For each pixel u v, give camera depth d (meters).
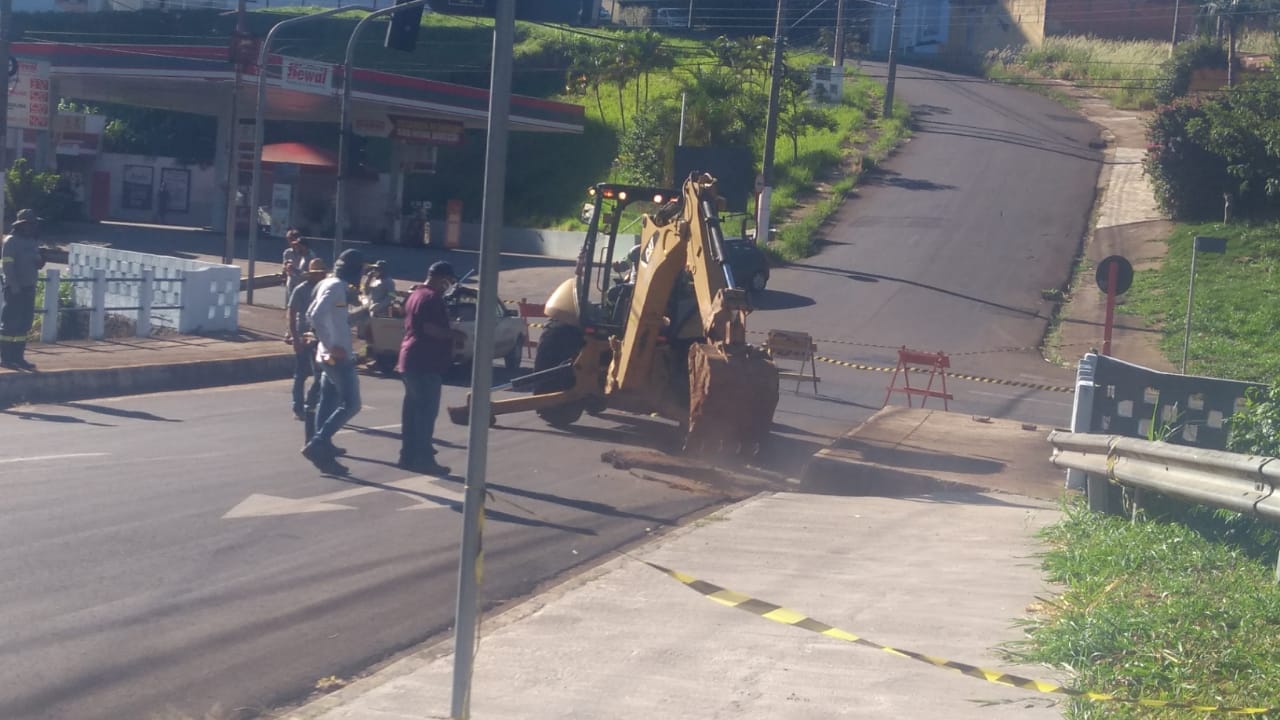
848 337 31.02
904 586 7.80
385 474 11.54
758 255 35.31
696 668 6.15
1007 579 7.95
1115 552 7.98
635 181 48.81
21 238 16.11
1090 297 35.94
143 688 5.85
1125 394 12.03
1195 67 57.91
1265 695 5.18
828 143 53.56
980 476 12.16
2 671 5.95
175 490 10.36
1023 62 72.25
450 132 45.00
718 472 12.91
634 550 9.08
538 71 62.16
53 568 7.81
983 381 25.97
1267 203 42.12
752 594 7.60
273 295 31.73
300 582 7.81
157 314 22.77
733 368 12.75
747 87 54.69
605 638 6.70
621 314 16.09
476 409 4.80
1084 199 47.03
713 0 78.19
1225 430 11.74
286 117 49.88
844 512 10.55
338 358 11.32
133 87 44.84
